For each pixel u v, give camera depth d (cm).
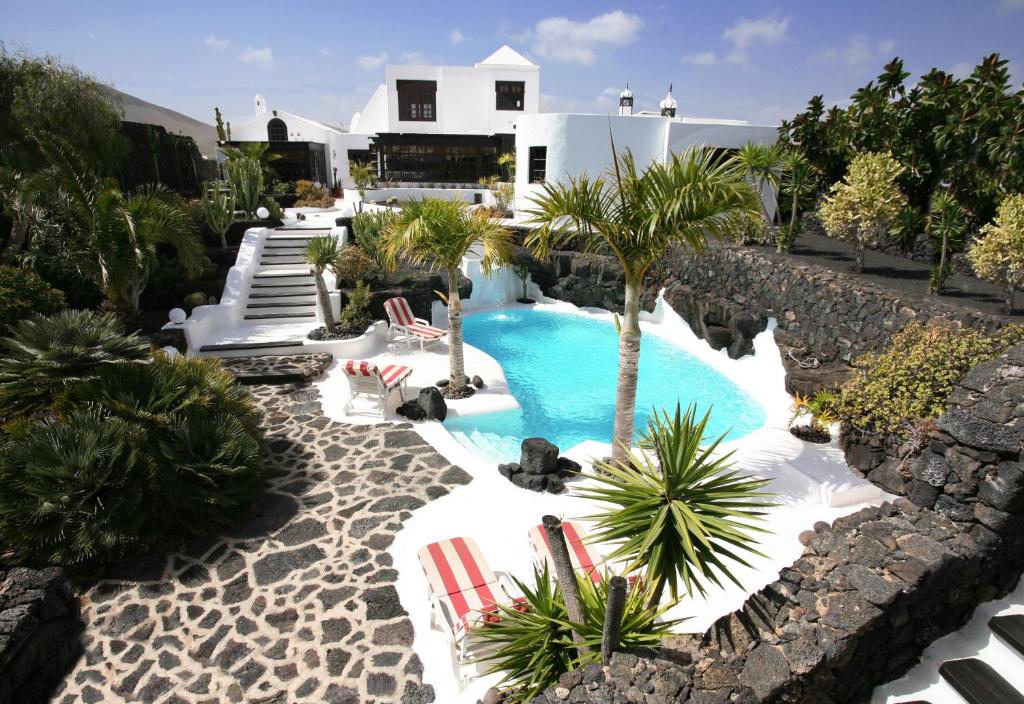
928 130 1546
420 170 3222
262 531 707
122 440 670
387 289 1638
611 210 737
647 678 392
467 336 1689
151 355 850
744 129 2206
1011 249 951
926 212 1545
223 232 1812
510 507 753
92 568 630
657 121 2181
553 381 1345
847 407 848
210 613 577
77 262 1262
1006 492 496
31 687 488
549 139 2184
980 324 891
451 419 1059
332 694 489
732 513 435
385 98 3712
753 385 1280
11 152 1380
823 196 1719
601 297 1897
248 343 1316
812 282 1246
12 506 593
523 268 1998
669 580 428
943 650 482
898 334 909
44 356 761
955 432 543
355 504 765
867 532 504
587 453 903
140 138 2145
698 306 1557
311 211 2509
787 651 412
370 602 591
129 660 525
